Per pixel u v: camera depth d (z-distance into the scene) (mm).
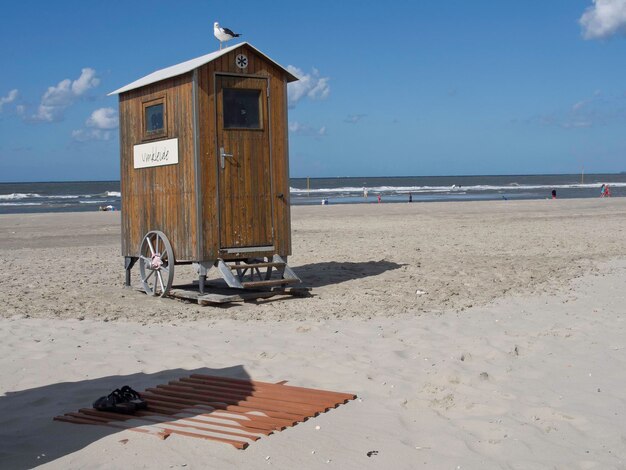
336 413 5637
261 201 11430
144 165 11922
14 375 6934
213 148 10930
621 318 9148
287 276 11492
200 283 11000
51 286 12656
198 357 7559
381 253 16938
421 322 9141
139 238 12188
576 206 38125
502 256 16000
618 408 5691
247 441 4965
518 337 8148
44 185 145500
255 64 11289
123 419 5527
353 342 8078
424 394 6109
